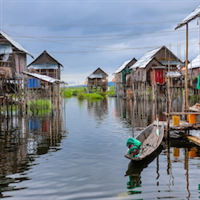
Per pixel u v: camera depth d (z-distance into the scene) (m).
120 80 61.03
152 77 40.00
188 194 6.66
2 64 25.83
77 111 31.97
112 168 8.96
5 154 11.02
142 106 35.56
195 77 41.31
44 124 20.31
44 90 36.50
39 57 44.53
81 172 8.54
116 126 18.92
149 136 12.90
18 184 7.52
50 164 9.48
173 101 41.59
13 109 32.44
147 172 8.48
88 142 13.36
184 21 16.52
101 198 6.48
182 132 14.73
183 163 9.46
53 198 6.52
